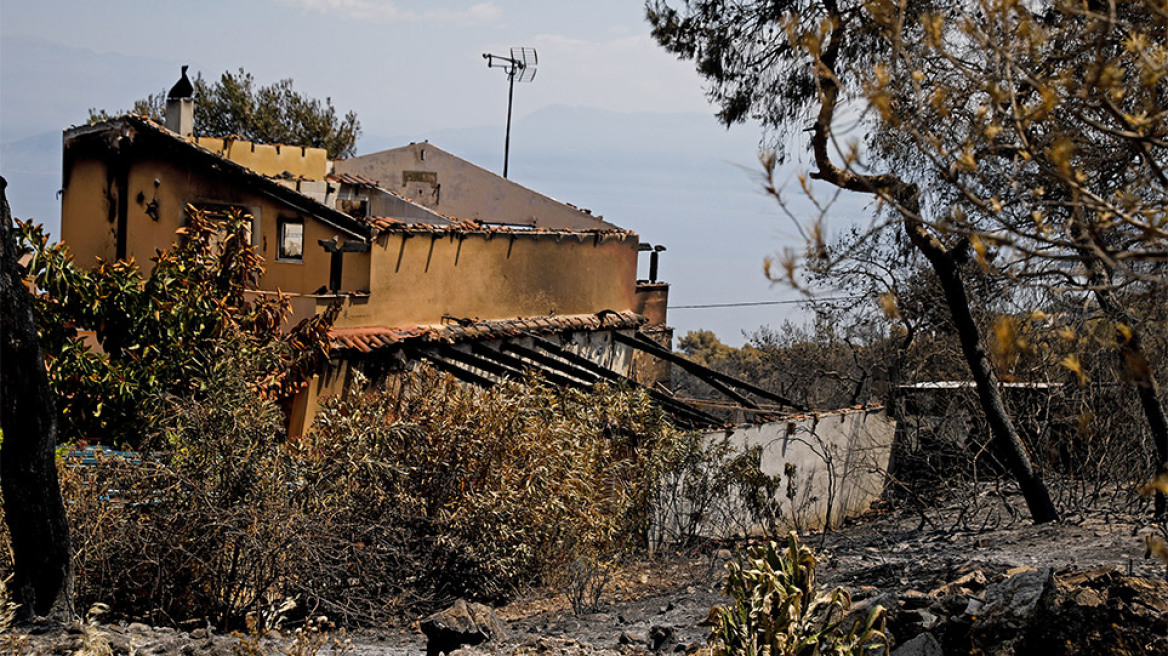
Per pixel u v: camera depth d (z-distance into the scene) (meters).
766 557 6.04
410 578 11.19
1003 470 18.38
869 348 24.98
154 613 9.16
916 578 9.22
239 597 9.50
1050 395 15.12
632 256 26.00
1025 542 12.29
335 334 17.22
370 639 9.51
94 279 13.94
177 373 13.87
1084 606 6.52
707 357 43.16
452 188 31.95
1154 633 6.27
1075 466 16.31
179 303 14.19
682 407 19.72
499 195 31.70
